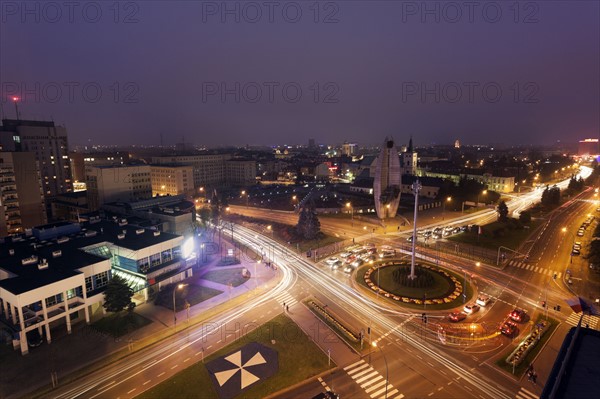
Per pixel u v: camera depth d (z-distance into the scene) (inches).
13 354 2181.3
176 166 7844.5
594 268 3299.7
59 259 2822.3
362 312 2642.7
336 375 1947.6
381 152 5132.9
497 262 3563.0
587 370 919.7
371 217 5452.8
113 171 5536.4
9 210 4921.3
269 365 2036.2
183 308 2733.8
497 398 1759.4
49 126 6899.6
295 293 2987.2
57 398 1809.8
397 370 1980.8
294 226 5036.9
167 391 1846.7
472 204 6274.6
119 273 3053.6
